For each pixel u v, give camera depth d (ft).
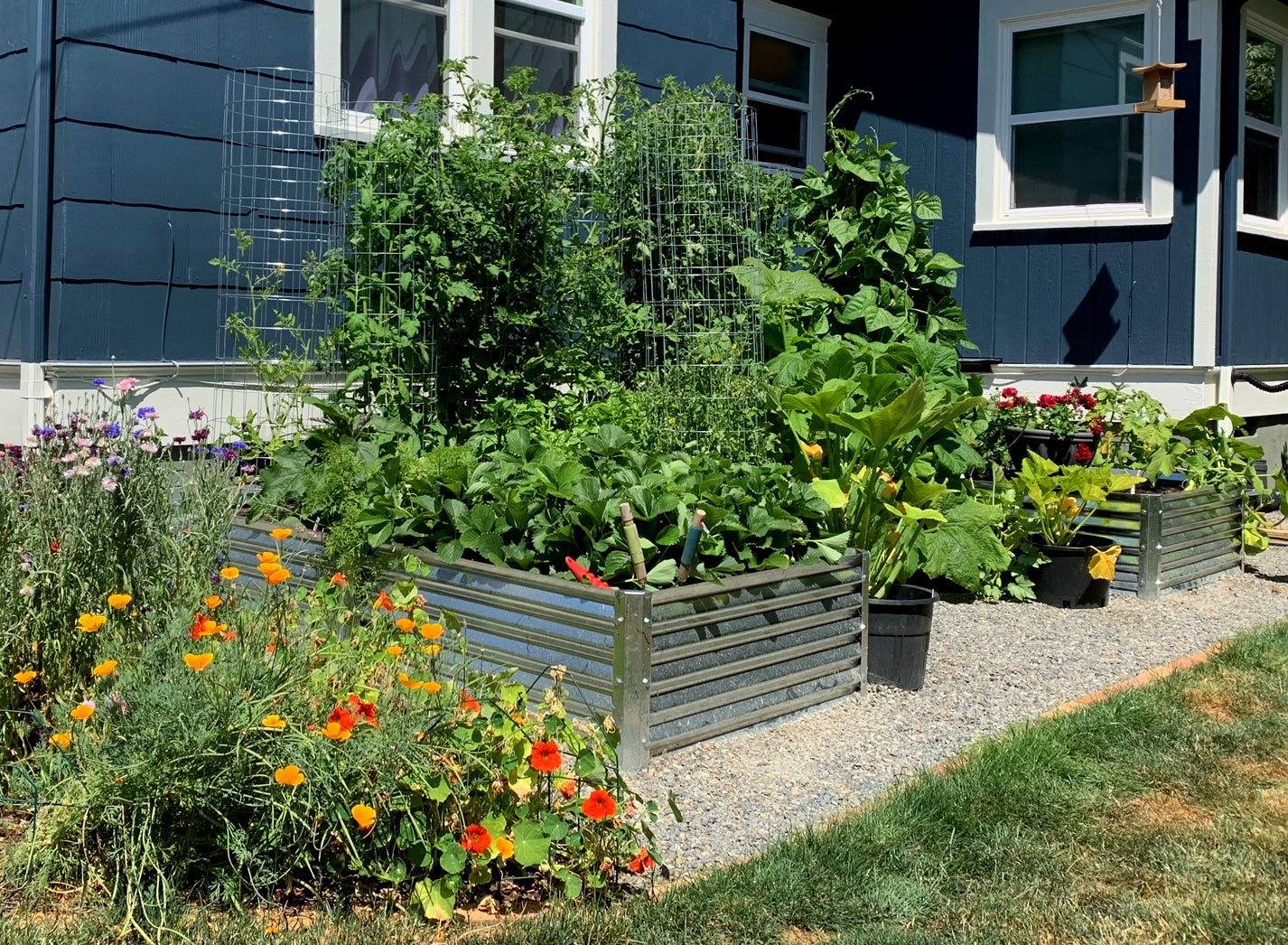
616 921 8.55
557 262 18.25
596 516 13.30
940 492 16.58
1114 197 27.55
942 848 10.00
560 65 23.91
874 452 15.92
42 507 11.77
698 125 19.54
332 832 8.79
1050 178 28.48
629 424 17.56
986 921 8.83
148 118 18.22
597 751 9.53
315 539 14.58
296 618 11.08
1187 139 26.27
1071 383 26.00
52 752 9.73
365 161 16.94
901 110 30.58
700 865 9.82
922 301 22.47
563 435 16.83
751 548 13.96
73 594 11.35
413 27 21.52
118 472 12.11
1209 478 22.44
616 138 20.34
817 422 17.43
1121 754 12.26
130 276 18.15
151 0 18.15
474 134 18.44
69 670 11.30
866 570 14.46
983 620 18.37
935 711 13.91
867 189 22.12
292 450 16.11
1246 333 27.91
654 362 19.60
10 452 14.60
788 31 30.91
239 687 8.86
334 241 20.11
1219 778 11.73
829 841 9.96
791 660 13.52
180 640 9.61
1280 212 29.96
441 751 9.04
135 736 8.55
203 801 8.50
